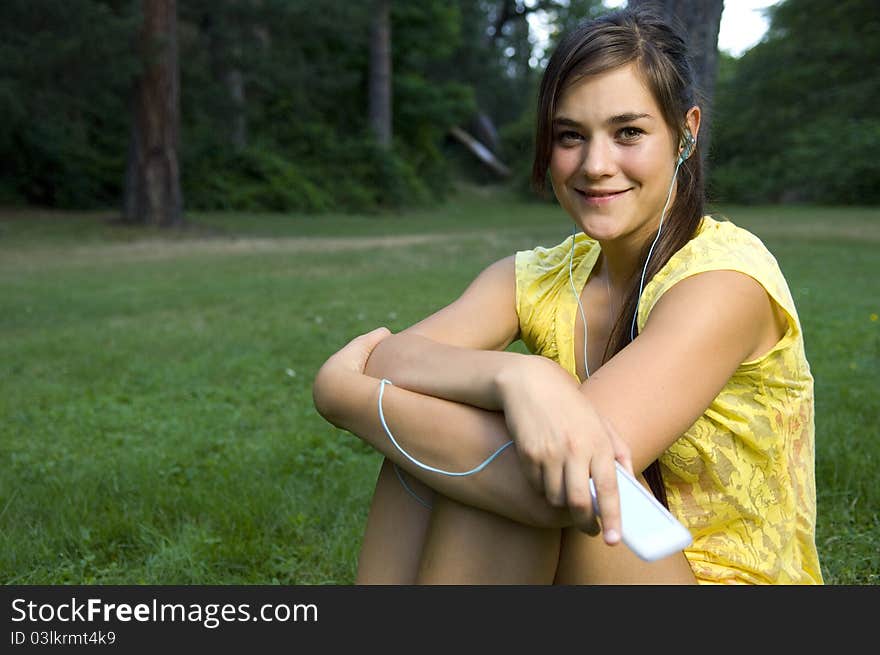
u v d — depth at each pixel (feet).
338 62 115.03
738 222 75.00
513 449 4.59
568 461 4.27
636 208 5.37
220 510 10.64
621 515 4.14
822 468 11.16
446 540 4.81
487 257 50.62
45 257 52.95
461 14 149.48
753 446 5.25
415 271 42.86
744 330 4.96
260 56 90.22
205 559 9.39
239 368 20.63
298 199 100.37
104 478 12.18
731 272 4.99
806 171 78.18
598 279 6.01
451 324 6.26
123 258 52.54
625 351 4.86
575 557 4.83
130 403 17.85
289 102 111.96
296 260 50.21
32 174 91.45
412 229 81.56
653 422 4.64
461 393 4.83
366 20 96.89
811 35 69.56
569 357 6.02
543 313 6.15
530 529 4.68
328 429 14.85
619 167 5.30
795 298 29.14
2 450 14.14
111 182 95.45
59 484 11.90
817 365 18.19
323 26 91.35
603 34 5.27
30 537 9.94
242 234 71.61
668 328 4.86
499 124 179.63
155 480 11.95
